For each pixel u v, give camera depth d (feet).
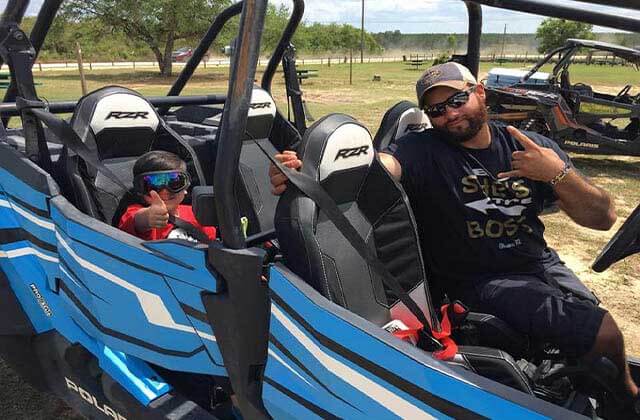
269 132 13.85
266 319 6.61
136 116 9.71
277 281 6.30
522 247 8.10
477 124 7.82
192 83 79.30
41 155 9.16
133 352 7.90
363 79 85.20
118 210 9.13
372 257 6.50
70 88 62.08
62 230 8.25
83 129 9.28
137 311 7.62
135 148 9.87
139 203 9.12
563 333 7.31
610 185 27.09
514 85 33.30
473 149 8.08
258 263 6.33
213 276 6.61
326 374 6.04
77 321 8.59
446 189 8.01
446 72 7.79
